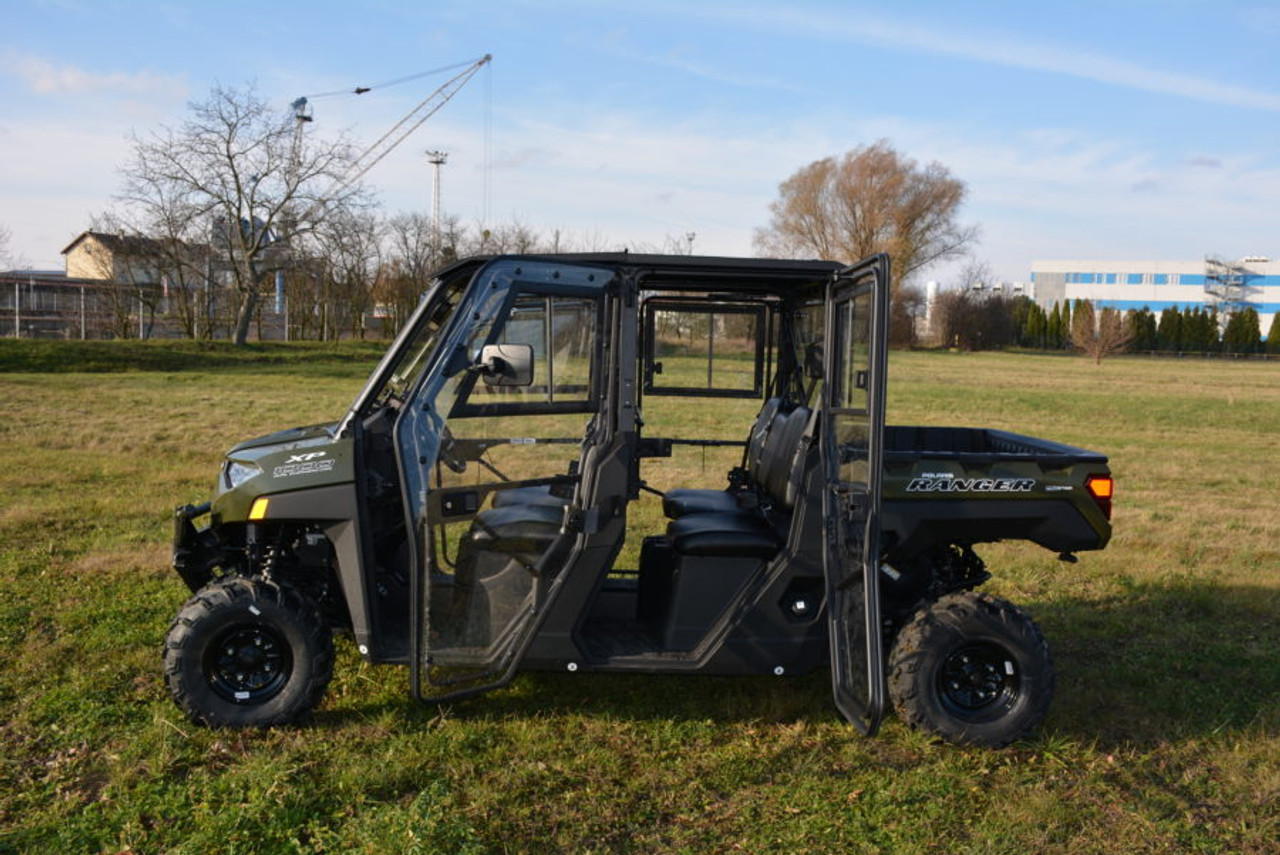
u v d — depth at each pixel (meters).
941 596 4.38
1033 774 3.96
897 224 60.84
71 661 4.84
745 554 4.14
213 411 16.80
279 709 4.04
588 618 4.60
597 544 3.96
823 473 4.08
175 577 6.28
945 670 4.15
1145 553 7.94
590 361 3.97
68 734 4.03
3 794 3.56
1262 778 3.97
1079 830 3.56
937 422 19.33
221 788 3.56
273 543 4.26
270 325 48.22
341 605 4.38
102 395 19.25
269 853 3.20
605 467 3.95
